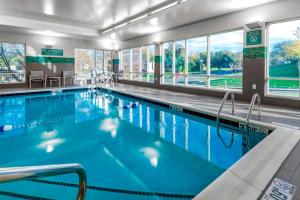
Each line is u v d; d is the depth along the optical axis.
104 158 3.70
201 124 5.86
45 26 10.72
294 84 7.57
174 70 11.25
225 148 4.20
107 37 13.69
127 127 5.56
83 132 5.15
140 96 9.04
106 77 14.99
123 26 10.53
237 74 8.88
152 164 3.48
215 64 9.55
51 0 7.47
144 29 11.03
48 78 13.59
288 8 6.40
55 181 2.84
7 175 0.83
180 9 7.55
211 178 3.03
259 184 2.24
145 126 5.65
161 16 8.44
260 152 3.04
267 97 7.01
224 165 3.46
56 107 8.08
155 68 12.16
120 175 3.10
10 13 9.12
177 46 11.09
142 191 2.70
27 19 9.91
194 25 9.52
